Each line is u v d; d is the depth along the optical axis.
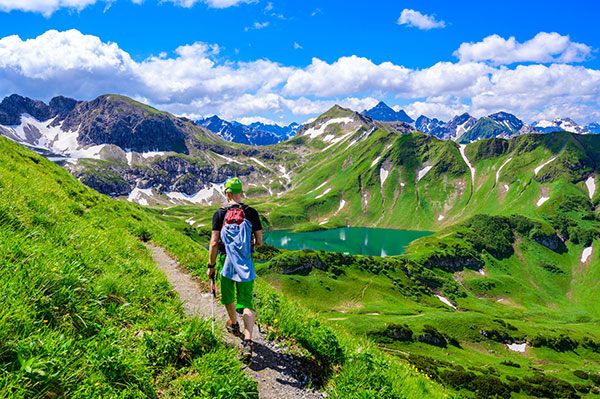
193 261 13.60
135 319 6.07
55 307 4.76
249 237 6.29
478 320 155.25
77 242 7.88
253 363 6.12
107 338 4.87
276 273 183.88
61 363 3.82
